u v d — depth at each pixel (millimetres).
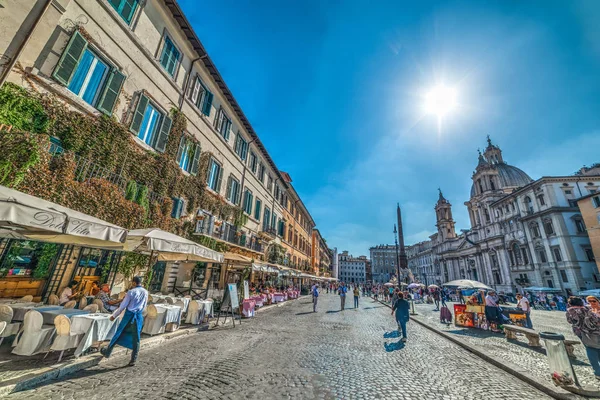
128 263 9570
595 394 4578
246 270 18016
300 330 9758
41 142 6648
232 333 8562
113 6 9078
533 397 4605
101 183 8133
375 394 4324
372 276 139250
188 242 7508
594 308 6090
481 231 56156
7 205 3711
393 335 9859
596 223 31109
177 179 11750
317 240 55594
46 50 6992
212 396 3908
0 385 3572
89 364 4820
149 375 4625
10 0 6230
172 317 7586
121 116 9250
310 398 4031
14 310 5633
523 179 58375
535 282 39719
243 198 19219
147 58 10406
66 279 7848
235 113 18047
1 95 5961
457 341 8945
